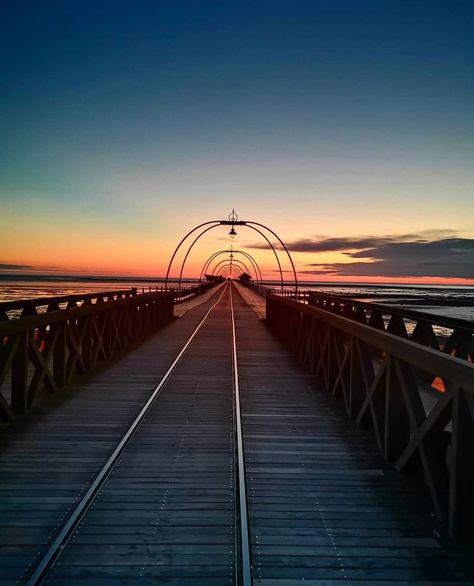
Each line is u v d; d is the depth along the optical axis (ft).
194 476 12.48
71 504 10.82
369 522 10.25
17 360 17.42
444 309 150.30
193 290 139.33
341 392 21.08
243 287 279.08
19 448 14.28
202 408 19.24
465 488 9.41
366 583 8.26
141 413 17.94
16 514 10.35
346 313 39.37
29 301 21.71
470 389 8.55
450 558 8.99
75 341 24.41
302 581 8.29
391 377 13.52
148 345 37.55
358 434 16.15
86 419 17.26
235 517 10.33
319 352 25.46
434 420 10.44
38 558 8.78
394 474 12.79
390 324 26.04
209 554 8.98
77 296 29.09
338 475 12.70
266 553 9.09
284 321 42.19
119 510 10.60
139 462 13.41
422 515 10.58
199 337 43.73
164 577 8.29
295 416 18.26
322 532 9.84
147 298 43.60
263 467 13.21
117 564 8.63
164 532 9.71
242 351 35.17
